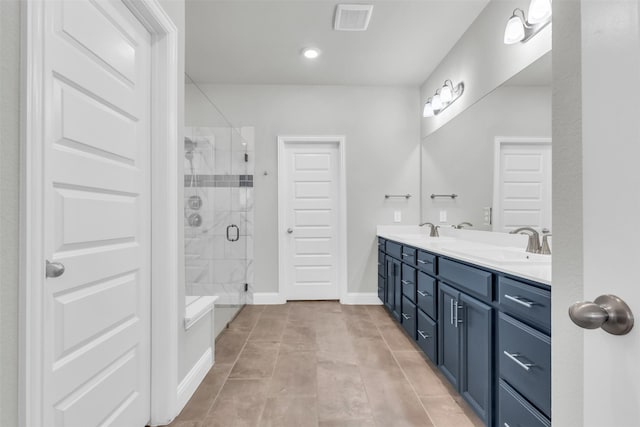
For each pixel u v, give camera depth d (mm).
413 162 3885
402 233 3855
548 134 1885
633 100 414
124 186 1364
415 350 2492
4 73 811
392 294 3143
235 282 3385
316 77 3635
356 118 3855
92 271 1165
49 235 971
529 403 1210
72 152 1069
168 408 1587
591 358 492
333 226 3920
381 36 2836
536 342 1160
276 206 3814
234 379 2043
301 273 3914
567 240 640
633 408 420
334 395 1862
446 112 3225
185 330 1804
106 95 1239
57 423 1005
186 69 3426
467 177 2801
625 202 428
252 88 3805
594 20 479
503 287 1384
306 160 3914
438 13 2547
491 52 2418
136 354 1466
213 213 2820
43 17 907
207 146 2773
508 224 2248
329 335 2812
